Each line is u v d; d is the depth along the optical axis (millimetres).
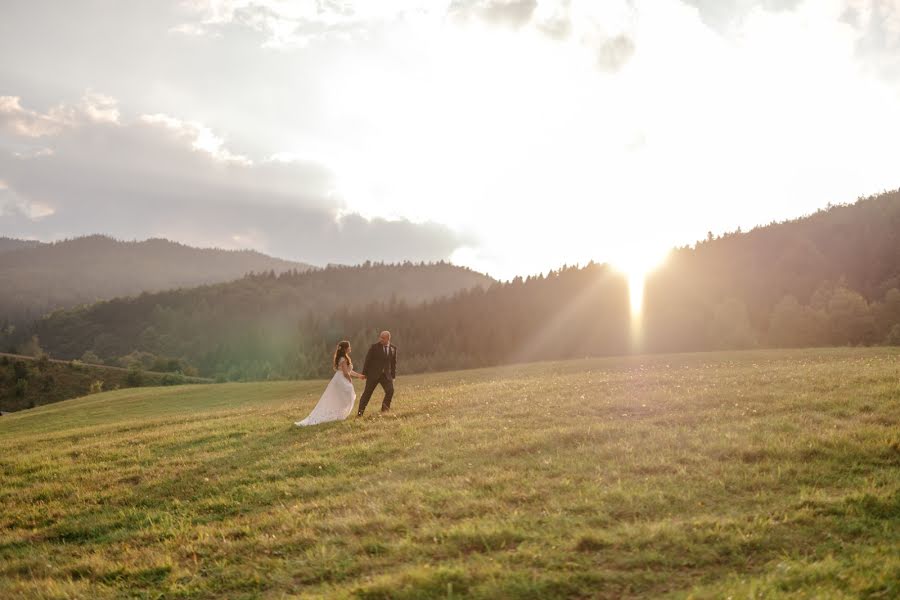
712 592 5984
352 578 7383
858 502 8273
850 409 13859
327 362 184000
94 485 13805
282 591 7332
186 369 183125
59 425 39219
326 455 13836
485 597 6332
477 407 18797
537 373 48125
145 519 11102
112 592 8008
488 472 11141
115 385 175000
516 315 183125
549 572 6715
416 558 7645
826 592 5812
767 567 6645
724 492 9164
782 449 10812
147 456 16328
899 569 6215
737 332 108750
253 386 58812
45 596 8016
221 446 16656
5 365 181875
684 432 12836
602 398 18500
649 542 7344
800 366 26562
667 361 51844
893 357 31281
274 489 11750
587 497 9180
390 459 13023
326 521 9320
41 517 12039
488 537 7875
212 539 9375
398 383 51125
